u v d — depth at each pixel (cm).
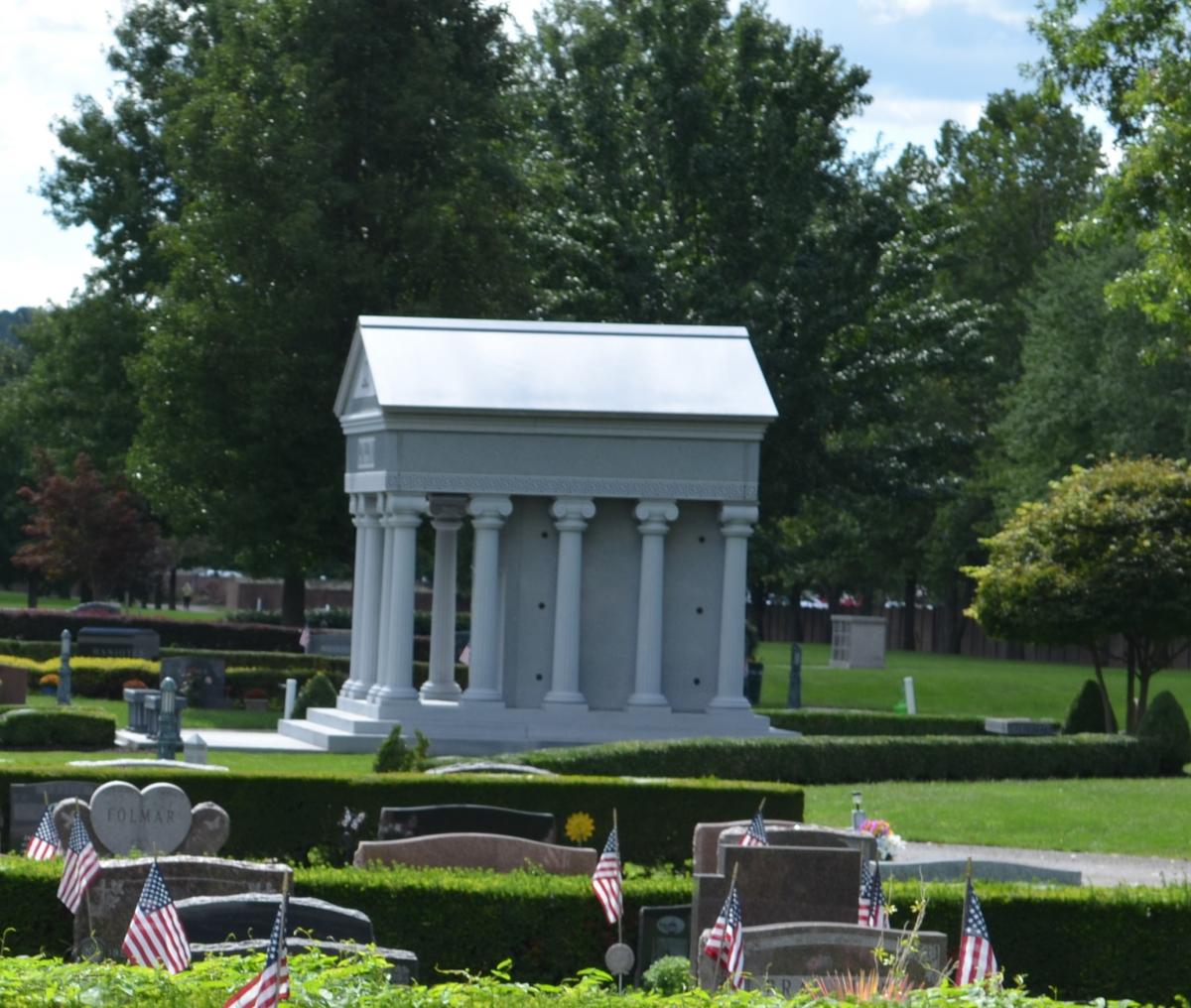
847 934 1493
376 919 1827
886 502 8594
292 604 6906
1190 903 1825
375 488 4106
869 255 6944
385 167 6278
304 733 4169
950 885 1862
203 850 2119
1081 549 4438
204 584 15388
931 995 1200
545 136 7288
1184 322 4422
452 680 4372
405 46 6228
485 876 1895
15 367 13912
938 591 9731
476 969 1836
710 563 4150
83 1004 1059
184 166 6234
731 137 6944
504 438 4047
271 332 5878
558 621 4066
